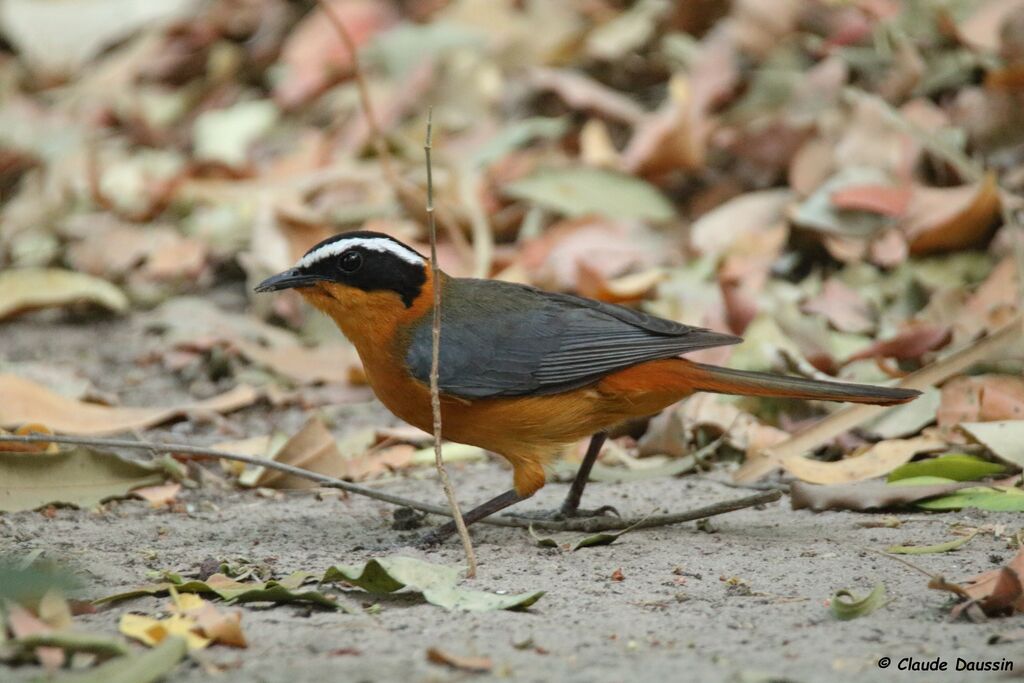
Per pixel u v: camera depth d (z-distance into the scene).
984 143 14.45
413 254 9.53
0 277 16.02
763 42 16.58
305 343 14.66
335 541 9.28
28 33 22.52
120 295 16.14
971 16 15.51
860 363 11.99
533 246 14.91
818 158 14.87
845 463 10.34
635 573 8.34
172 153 20.11
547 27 18.95
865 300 13.06
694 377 9.32
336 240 9.51
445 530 9.23
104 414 12.16
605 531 9.46
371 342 9.55
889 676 6.35
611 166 15.97
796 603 7.63
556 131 17.06
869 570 8.25
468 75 18.56
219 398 12.89
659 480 10.92
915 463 9.80
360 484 11.06
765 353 11.97
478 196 15.79
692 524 9.53
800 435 10.61
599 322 9.45
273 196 16.78
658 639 6.98
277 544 9.17
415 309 9.48
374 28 19.98
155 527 9.56
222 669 6.52
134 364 14.59
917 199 13.75
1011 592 7.25
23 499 9.89
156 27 22.36
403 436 11.78
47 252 17.22
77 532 9.39
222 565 8.28
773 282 13.89
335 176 16.95
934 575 8.03
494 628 7.18
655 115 16.75
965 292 12.52
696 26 18.20
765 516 9.77
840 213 13.97
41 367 13.55
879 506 9.61
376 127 15.27
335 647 6.84
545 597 7.84
